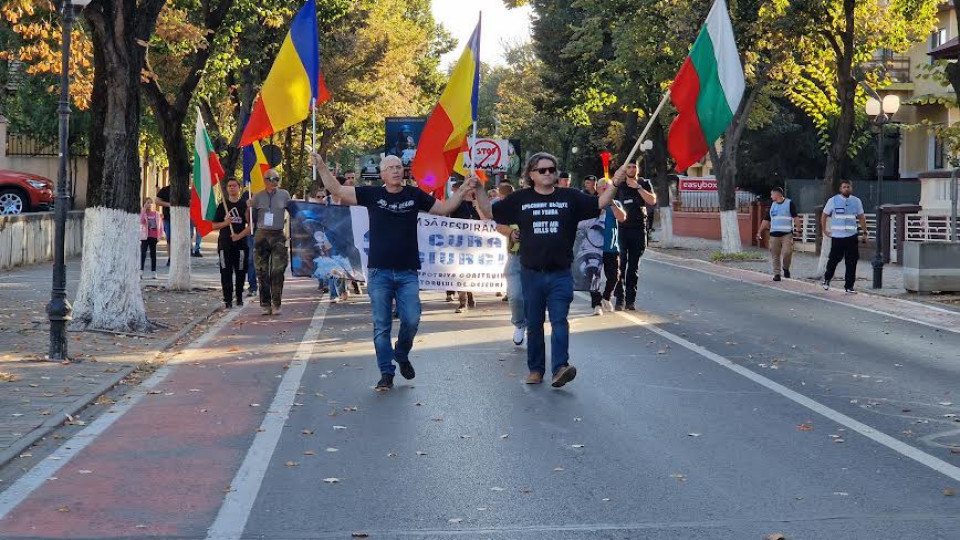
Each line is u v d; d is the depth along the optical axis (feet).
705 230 186.19
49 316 42.98
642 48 128.98
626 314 59.82
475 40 40.29
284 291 76.54
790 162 189.16
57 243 43.06
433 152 41.24
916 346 47.78
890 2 104.68
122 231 52.44
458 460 27.02
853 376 39.50
